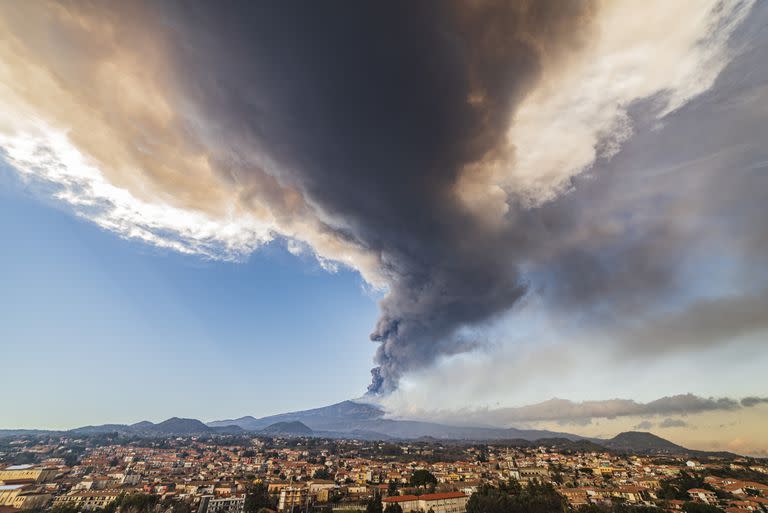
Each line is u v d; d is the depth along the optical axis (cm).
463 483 15350
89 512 11625
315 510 12750
